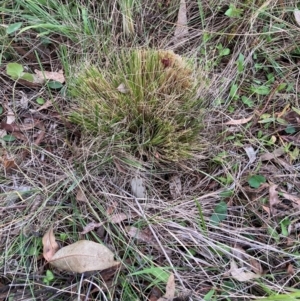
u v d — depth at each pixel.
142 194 0.50
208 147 0.53
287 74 0.60
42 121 0.55
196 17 0.64
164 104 0.51
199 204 0.49
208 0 0.63
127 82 0.51
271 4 0.63
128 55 0.54
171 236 0.48
